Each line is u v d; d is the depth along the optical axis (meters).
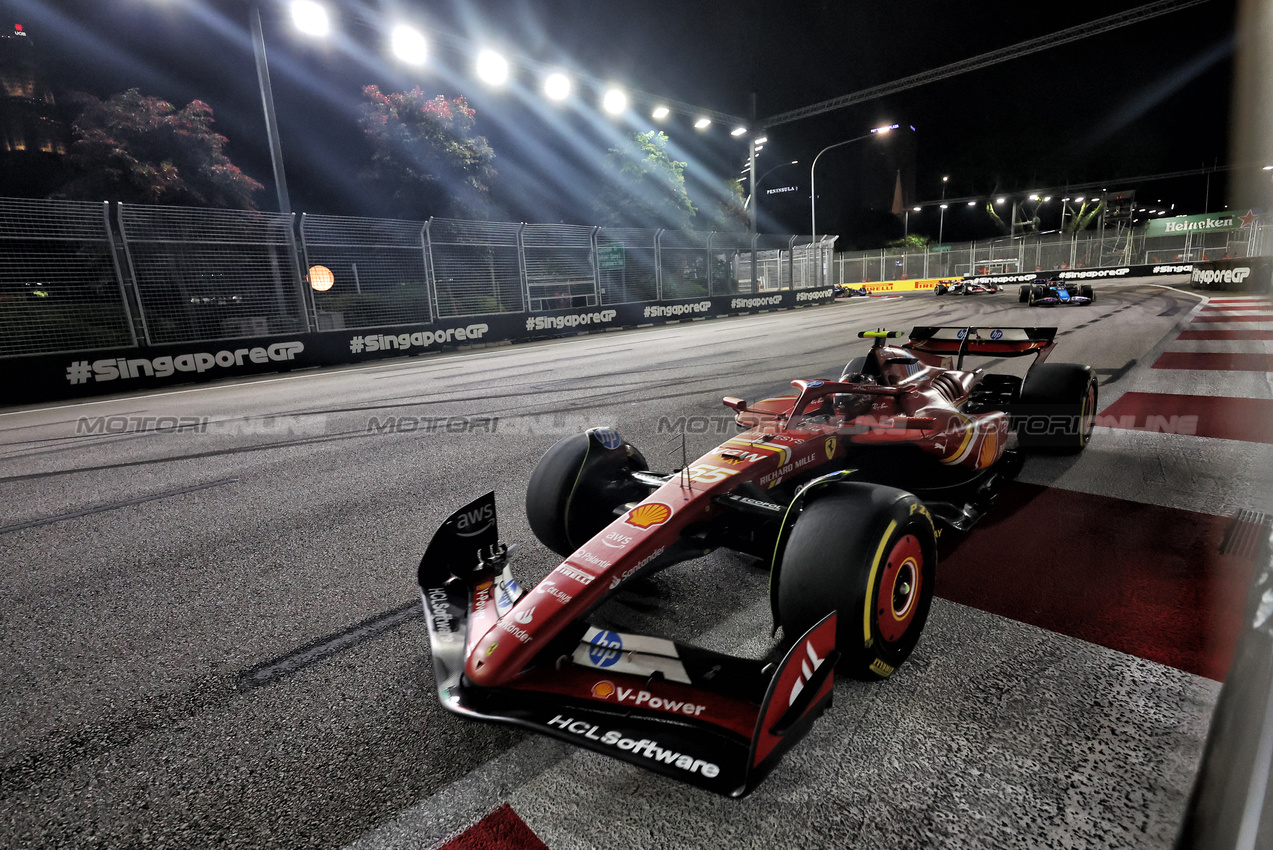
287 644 2.77
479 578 2.53
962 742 1.98
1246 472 4.14
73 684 2.56
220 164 18.55
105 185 16.75
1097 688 2.20
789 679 1.68
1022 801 1.76
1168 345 9.62
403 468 5.42
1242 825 1.08
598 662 2.01
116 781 2.02
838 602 2.03
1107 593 2.80
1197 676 2.23
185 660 2.69
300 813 1.85
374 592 3.21
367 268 16.64
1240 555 3.06
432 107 21.61
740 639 2.57
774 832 1.71
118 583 3.47
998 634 2.54
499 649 1.95
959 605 2.76
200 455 6.38
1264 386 6.52
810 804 1.79
